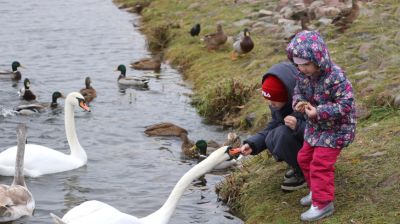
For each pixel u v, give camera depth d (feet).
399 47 50.19
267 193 31.35
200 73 60.80
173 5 91.91
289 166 31.71
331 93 25.26
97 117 51.78
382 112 36.81
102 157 42.78
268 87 27.81
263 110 45.65
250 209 31.22
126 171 40.09
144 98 57.00
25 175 39.55
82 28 86.07
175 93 57.93
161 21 85.35
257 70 55.06
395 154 30.48
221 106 50.44
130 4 101.40
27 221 32.65
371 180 28.81
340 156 31.73
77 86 61.72
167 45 75.36
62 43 78.02
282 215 28.68
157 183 37.99
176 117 51.37
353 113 25.55
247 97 49.75
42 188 37.70
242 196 32.71
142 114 52.47
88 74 65.72
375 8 64.28
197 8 86.12
